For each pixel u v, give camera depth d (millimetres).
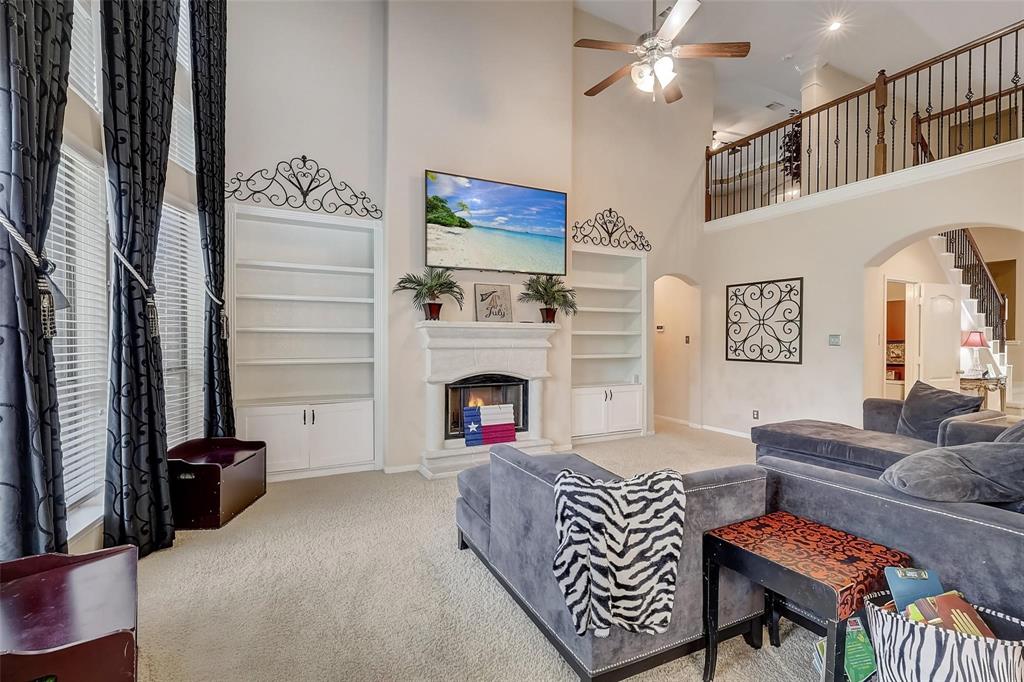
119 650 1188
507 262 4750
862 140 6594
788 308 5465
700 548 1771
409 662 1791
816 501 1897
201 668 1748
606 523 1541
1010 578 1415
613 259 6141
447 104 4594
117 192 2469
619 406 5777
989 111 7473
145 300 2637
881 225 4660
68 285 2387
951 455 1817
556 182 5117
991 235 8586
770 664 1792
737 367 6043
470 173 4680
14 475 1771
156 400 2709
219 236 3686
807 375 5289
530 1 5012
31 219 1802
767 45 6012
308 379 4520
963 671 1227
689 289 6723
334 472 4250
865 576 1454
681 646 1727
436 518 3213
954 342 6176
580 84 5641
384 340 4375
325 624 2023
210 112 3539
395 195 4367
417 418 4438
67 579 1462
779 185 8406
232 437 3711
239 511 3268
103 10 2377
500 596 2246
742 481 1883
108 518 2510
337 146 4352
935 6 5098
